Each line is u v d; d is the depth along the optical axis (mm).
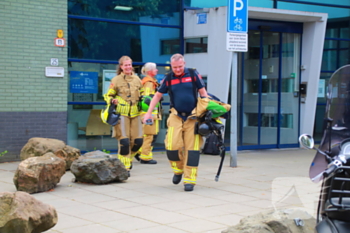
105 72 10539
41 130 9789
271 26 11836
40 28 9688
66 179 7793
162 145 11406
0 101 9422
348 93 4223
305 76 12305
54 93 9875
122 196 6570
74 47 10195
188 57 11203
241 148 11812
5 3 9367
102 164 7352
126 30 10719
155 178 7973
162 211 5766
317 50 12047
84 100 10367
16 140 9586
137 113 8188
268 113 12125
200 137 6969
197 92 6902
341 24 12938
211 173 8547
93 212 5695
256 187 7281
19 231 3988
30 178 6617
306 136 3857
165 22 11125
